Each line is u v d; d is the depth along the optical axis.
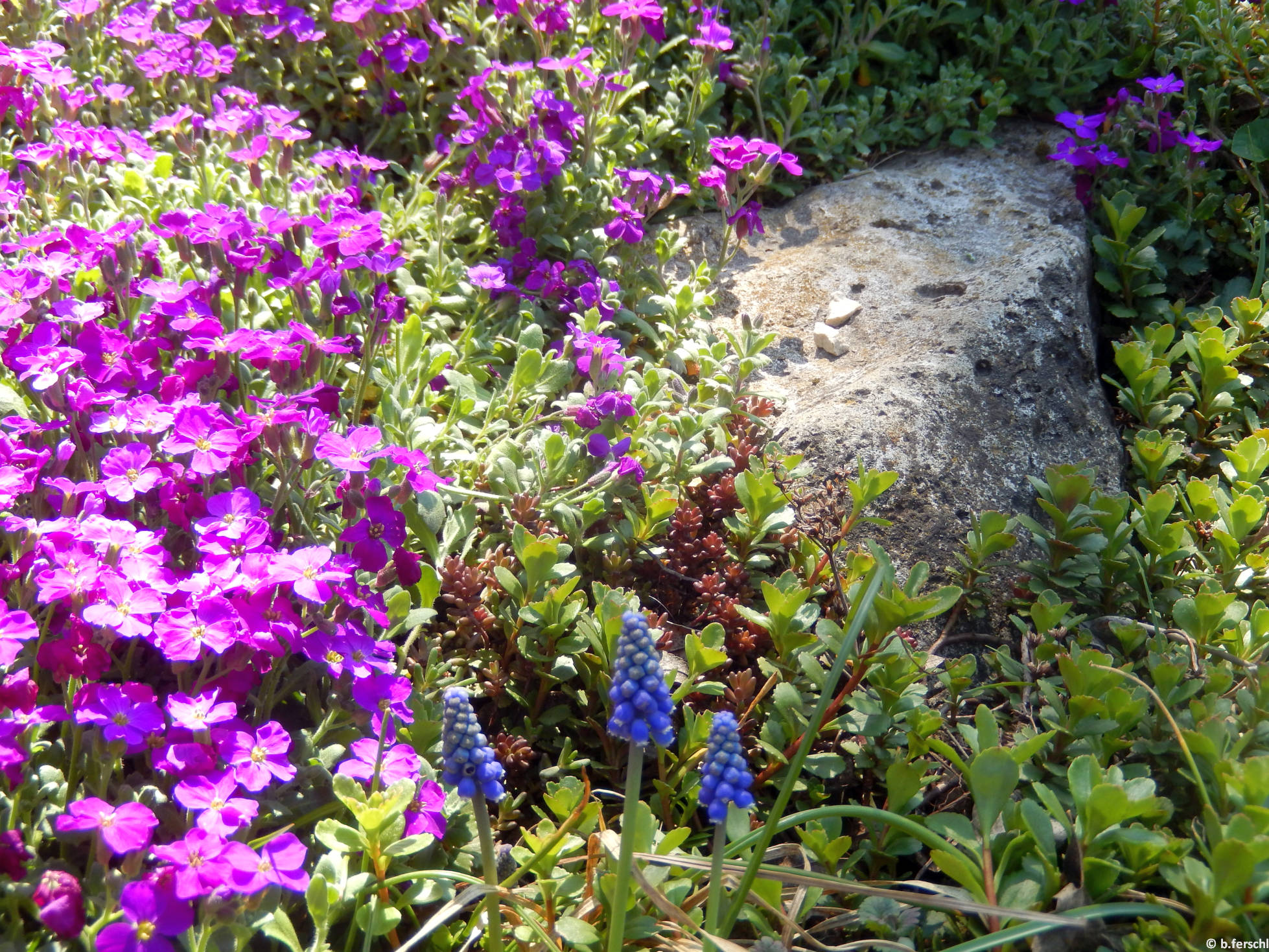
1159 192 0.77
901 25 0.86
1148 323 0.73
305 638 0.40
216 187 0.63
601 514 0.53
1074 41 0.83
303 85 0.78
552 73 0.77
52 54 0.65
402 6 0.71
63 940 0.36
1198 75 0.82
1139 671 0.49
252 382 0.50
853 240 0.75
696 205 0.79
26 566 0.40
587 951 0.40
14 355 0.45
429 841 0.39
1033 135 0.84
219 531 0.41
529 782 0.49
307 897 0.37
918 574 0.45
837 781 0.48
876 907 0.40
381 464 0.49
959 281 0.69
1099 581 0.53
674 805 0.47
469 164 0.67
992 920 0.38
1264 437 0.57
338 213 0.52
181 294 0.47
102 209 0.62
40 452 0.44
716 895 0.37
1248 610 0.49
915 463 0.58
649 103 0.82
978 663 0.54
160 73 0.67
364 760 0.40
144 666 0.44
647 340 0.69
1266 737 0.41
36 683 0.39
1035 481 0.53
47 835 0.39
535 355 0.55
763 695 0.49
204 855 0.35
